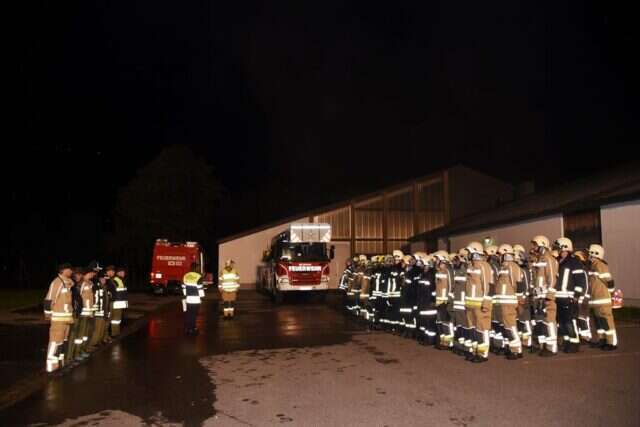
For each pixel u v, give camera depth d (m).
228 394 8.70
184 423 7.27
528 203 31.08
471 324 11.17
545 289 11.38
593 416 7.21
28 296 32.03
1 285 44.56
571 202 22.92
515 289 11.27
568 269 11.42
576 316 11.63
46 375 10.22
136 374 10.41
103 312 13.45
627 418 7.12
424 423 7.02
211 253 49.69
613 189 21.45
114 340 14.84
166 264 33.09
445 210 43.56
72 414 7.82
